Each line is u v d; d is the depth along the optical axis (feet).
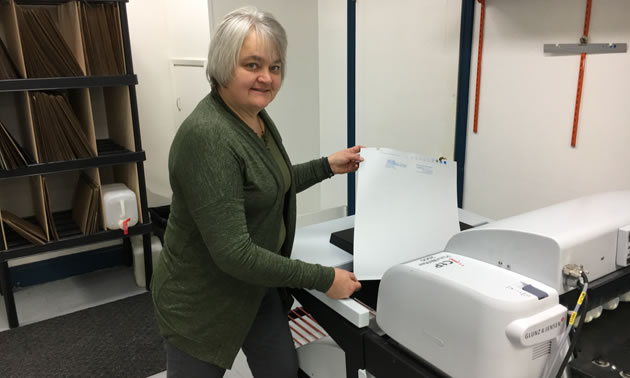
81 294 8.56
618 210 3.28
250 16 3.26
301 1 8.75
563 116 5.61
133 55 9.30
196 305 3.76
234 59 3.23
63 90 8.23
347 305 3.52
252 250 3.25
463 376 2.66
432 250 4.04
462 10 6.23
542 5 5.55
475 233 3.09
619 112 5.10
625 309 3.43
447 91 6.73
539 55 5.70
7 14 6.88
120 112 8.09
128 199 7.85
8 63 6.77
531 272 2.80
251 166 3.39
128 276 9.23
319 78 9.36
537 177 6.04
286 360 4.44
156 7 9.33
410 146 7.54
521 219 3.14
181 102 9.41
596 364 2.86
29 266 8.87
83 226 7.68
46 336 7.23
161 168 10.06
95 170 7.63
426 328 2.88
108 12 7.19
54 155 7.10
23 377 6.28
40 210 7.55
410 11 6.99
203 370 3.99
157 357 6.67
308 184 4.62
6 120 8.13
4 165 6.64
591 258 2.89
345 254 4.36
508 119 6.21
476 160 6.73
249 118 3.71
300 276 3.40
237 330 3.87
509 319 2.44
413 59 7.13
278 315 4.44
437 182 4.25
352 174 7.25
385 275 3.20
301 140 9.46
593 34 5.16
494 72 6.24
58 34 6.94
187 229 3.63
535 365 2.62
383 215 4.08
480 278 2.75
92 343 7.02
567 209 3.36
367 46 7.90
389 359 3.21
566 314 2.65
